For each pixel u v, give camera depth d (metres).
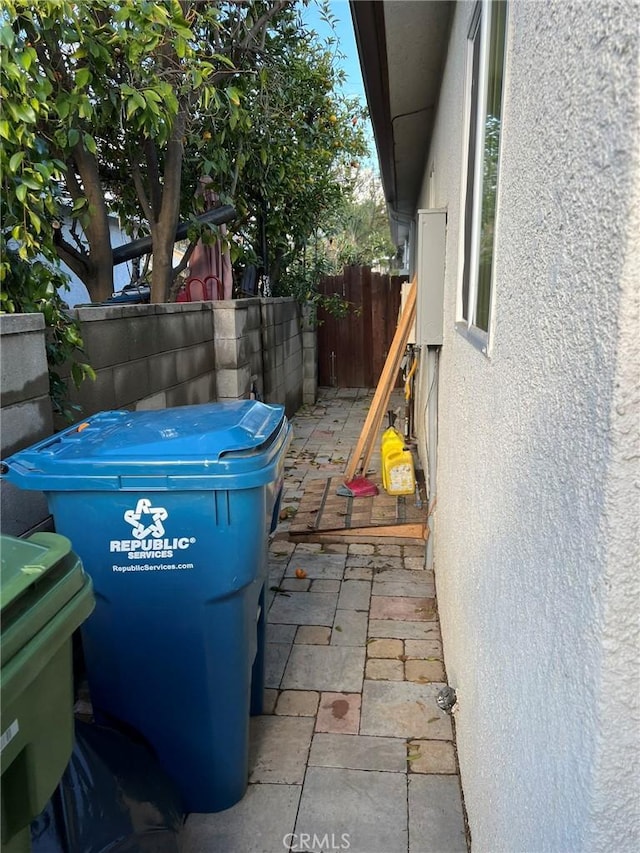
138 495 1.82
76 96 2.90
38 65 2.82
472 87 2.40
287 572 3.77
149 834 1.63
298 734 2.42
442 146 3.86
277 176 5.93
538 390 1.15
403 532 4.18
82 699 2.52
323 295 9.34
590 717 0.87
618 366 0.78
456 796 2.12
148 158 4.43
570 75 0.96
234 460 1.79
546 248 1.10
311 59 6.88
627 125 0.75
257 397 5.81
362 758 2.30
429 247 3.36
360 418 8.20
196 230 4.50
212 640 1.92
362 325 10.04
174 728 1.99
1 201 2.41
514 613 1.34
